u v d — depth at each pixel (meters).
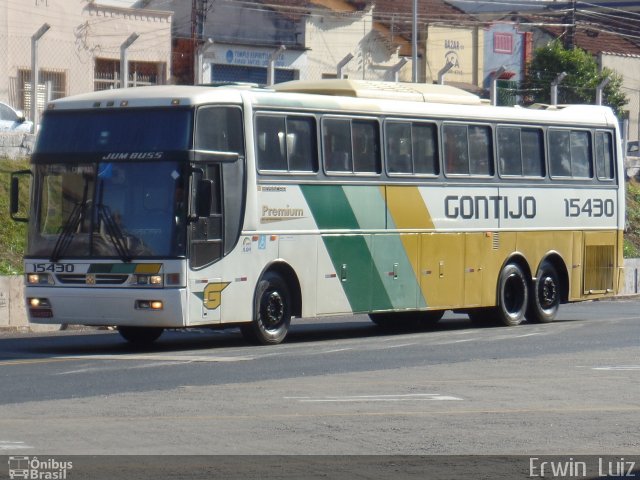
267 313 22.39
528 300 28.55
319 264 23.20
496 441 12.66
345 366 19.14
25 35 48.03
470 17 73.94
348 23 62.28
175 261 20.44
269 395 15.69
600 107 30.78
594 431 13.30
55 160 21.62
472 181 26.70
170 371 18.20
